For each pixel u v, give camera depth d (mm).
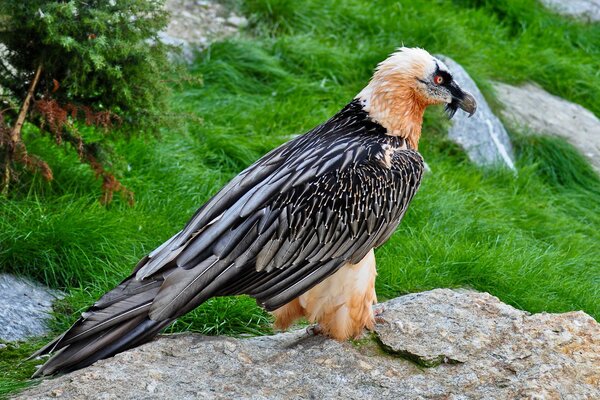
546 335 7039
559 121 14109
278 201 6582
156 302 6395
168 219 9352
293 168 6734
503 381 6586
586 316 7312
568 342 6984
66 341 6496
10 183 9023
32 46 8969
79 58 8812
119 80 8906
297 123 11844
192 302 6406
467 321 7250
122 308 6480
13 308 7848
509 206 11508
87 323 6484
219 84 12477
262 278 6578
